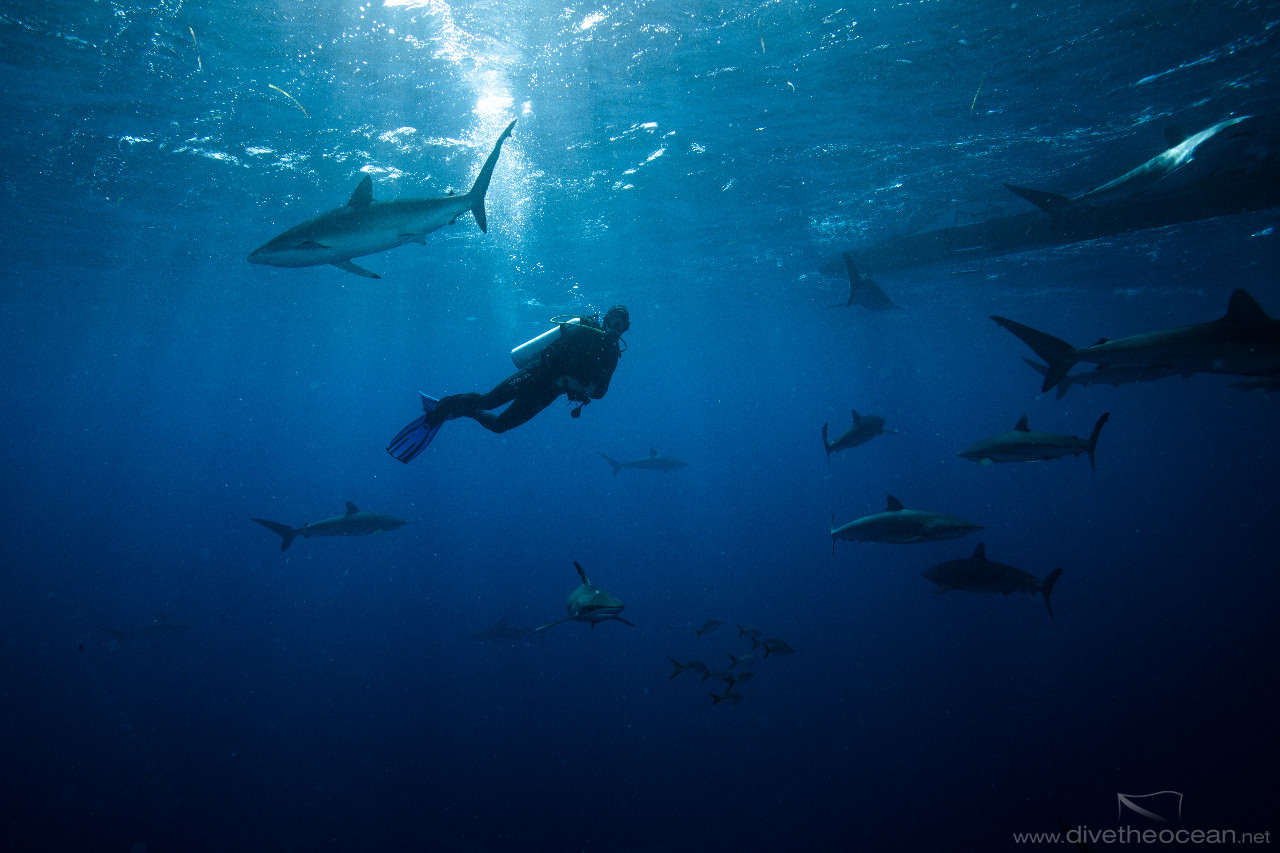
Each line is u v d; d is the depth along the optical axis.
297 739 16.84
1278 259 21.66
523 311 31.30
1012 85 10.23
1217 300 30.22
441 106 10.89
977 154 13.04
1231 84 10.12
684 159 13.34
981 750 14.62
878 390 97.50
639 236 19.12
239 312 28.58
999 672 18.69
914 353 50.69
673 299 28.84
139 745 16.20
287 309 28.16
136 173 13.41
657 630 25.03
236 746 16.33
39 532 62.50
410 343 41.25
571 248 20.30
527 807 13.98
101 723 17.38
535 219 17.31
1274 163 10.18
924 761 14.53
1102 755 13.72
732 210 16.73
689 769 15.27
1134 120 11.45
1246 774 12.28
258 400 89.56
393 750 16.36
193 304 26.73
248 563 43.00
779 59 9.52
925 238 17.66
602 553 43.47
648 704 18.66
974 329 38.44
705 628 9.66
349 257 3.33
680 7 8.27
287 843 12.62
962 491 70.19
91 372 51.59
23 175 13.35
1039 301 29.89
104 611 29.20
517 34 8.85
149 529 65.12
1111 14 8.36
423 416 3.79
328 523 10.65
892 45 9.13
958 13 8.41
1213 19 8.39
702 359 53.34
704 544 45.41
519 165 13.53
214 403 93.69
